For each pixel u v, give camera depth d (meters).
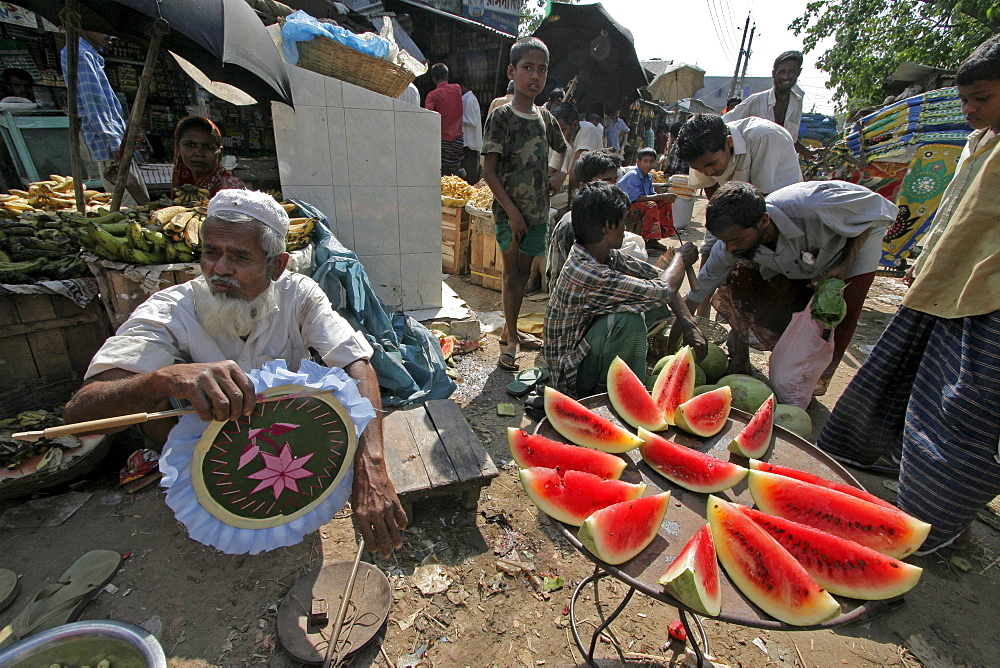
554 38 10.41
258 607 2.05
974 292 2.04
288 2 6.96
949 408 2.13
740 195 2.72
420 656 1.91
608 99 10.59
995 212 2.03
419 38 10.95
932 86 8.74
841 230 2.91
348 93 4.01
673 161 10.95
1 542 2.29
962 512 2.16
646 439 1.72
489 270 5.97
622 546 1.29
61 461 2.46
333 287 3.28
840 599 1.23
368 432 1.76
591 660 1.87
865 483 2.92
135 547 2.29
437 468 2.46
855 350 4.82
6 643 1.85
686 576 1.07
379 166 4.27
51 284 2.78
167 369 1.42
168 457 1.37
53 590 2.02
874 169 6.86
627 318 2.95
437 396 3.52
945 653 2.01
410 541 2.41
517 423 3.42
